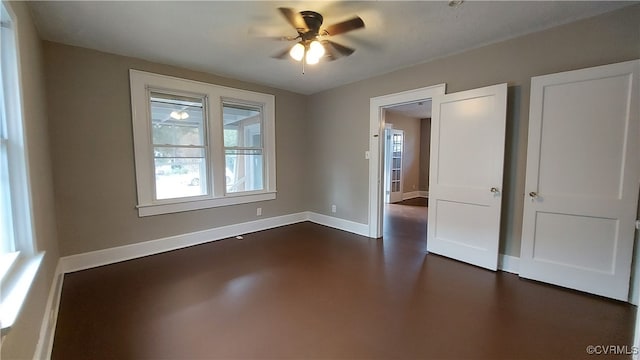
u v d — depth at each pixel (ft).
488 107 9.51
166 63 11.22
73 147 9.50
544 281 8.74
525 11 7.43
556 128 8.27
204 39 9.00
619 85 7.30
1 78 5.11
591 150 7.77
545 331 6.39
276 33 8.59
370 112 13.44
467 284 8.72
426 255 11.30
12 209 5.33
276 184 15.58
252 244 12.67
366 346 5.94
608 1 6.98
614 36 7.47
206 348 5.89
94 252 10.06
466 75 10.17
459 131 10.35
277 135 15.44
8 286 4.40
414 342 6.05
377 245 12.56
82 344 5.97
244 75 12.91
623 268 7.48
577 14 7.63
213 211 13.16
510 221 9.55
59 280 8.48
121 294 8.12
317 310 7.30
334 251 11.76
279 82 14.10
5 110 5.19
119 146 10.44
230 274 9.50
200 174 12.78
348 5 7.02
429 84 11.19
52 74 9.01
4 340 3.37
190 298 7.91
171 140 11.86
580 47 7.96
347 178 14.83
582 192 7.98
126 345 5.95
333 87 15.11
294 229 15.24
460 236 10.57
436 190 11.22
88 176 9.84
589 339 6.11
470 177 10.13
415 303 7.63
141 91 10.78
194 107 12.41
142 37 8.82
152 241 11.39
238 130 14.12
